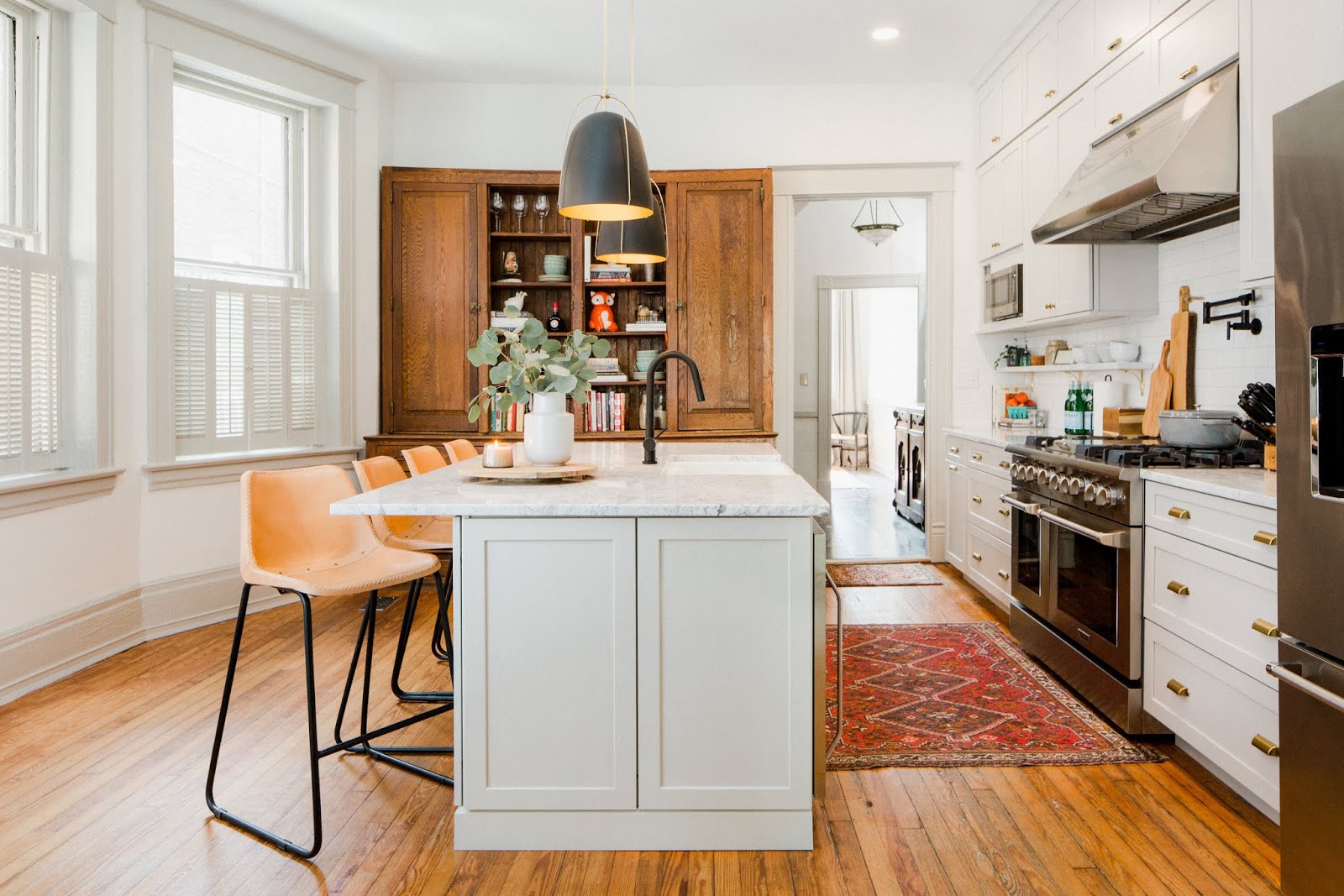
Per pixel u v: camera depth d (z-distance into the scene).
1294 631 1.81
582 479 2.54
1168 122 2.99
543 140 5.30
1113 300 3.72
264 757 2.60
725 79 5.23
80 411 3.65
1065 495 3.17
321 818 2.17
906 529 6.72
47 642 3.29
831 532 6.61
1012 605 3.79
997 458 4.13
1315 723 1.75
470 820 2.07
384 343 5.04
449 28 4.48
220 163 4.38
